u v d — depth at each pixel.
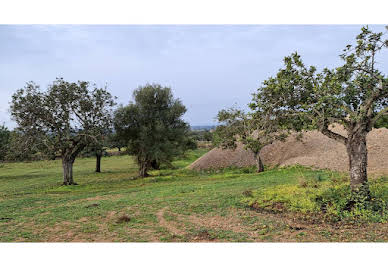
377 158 19.75
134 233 7.94
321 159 22.44
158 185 19.55
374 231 7.24
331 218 8.34
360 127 9.58
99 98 23.36
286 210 9.54
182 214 9.78
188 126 31.64
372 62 9.34
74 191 19.33
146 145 26.84
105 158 59.22
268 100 10.75
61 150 23.27
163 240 7.28
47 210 11.62
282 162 26.09
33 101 21.69
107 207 11.45
